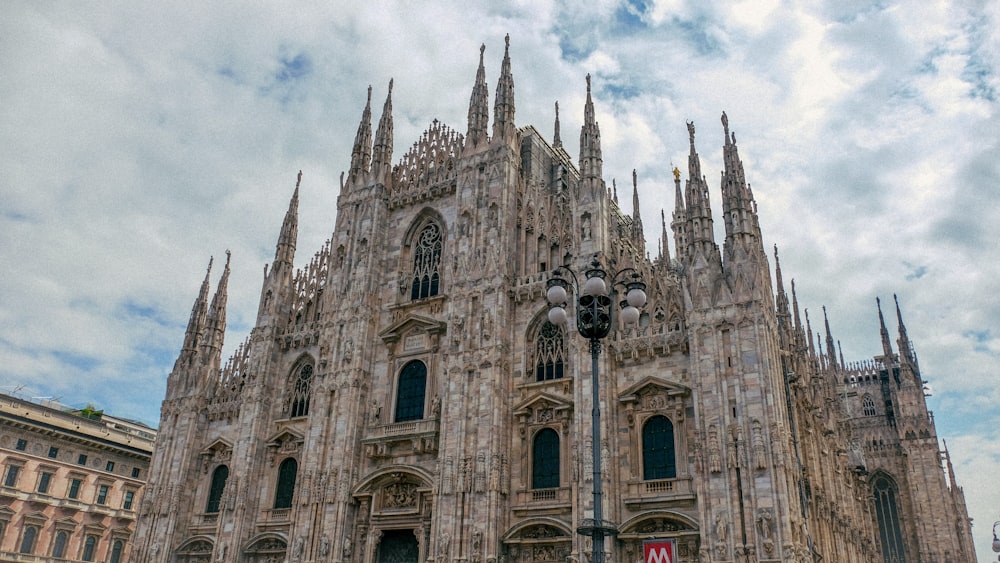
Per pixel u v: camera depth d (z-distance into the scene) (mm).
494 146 64938
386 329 64312
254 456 65375
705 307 50688
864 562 77938
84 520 92125
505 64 68500
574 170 75875
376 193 70438
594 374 29078
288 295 73125
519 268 61438
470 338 58719
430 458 58188
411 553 57438
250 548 62250
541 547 51562
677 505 47938
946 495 97688
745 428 46625
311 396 64750
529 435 55125
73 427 96688
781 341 57031
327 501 59312
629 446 50906
